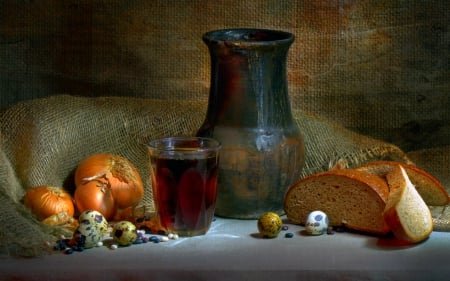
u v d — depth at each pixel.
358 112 1.50
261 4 1.48
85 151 1.40
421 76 1.49
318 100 1.50
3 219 1.19
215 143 1.24
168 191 1.22
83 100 1.43
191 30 1.48
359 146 1.40
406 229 1.19
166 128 1.42
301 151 1.29
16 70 1.50
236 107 1.26
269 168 1.26
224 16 1.48
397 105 1.50
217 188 1.28
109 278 1.14
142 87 1.50
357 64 1.49
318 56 1.49
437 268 1.14
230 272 1.13
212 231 1.25
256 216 1.29
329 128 1.43
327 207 1.26
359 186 1.23
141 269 1.14
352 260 1.16
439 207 1.32
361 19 1.48
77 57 1.49
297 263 1.15
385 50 1.48
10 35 1.49
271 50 1.25
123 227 1.20
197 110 1.43
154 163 1.22
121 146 1.42
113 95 1.50
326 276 1.14
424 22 1.47
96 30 1.49
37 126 1.36
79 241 1.19
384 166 1.30
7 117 1.38
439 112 1.50
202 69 1.49
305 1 1.47
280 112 1.27
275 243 1.21
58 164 1.38
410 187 1.22
